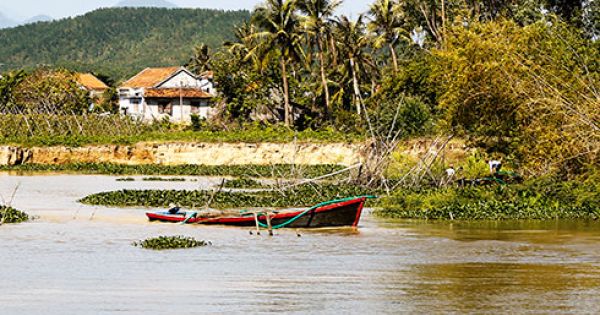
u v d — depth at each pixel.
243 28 147.38
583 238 43.97
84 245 41.62
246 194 66.44
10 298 29.39
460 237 44.41
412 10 120.56
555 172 61.41
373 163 72.44
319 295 29.91
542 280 32.72
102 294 30.03
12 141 105.81
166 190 67.50
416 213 54.25
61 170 98.25
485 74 61.12
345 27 117.06
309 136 103.94
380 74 132.38
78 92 155.00
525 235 45.12
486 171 69.50
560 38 67.69
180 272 34.22
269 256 38.34
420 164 71.56
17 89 153.50
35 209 57.91
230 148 105.25
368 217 53.66
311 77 143.25
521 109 61.28
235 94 131.00
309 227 48.25
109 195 63.97
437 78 71.25
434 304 28.61
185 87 165.88
